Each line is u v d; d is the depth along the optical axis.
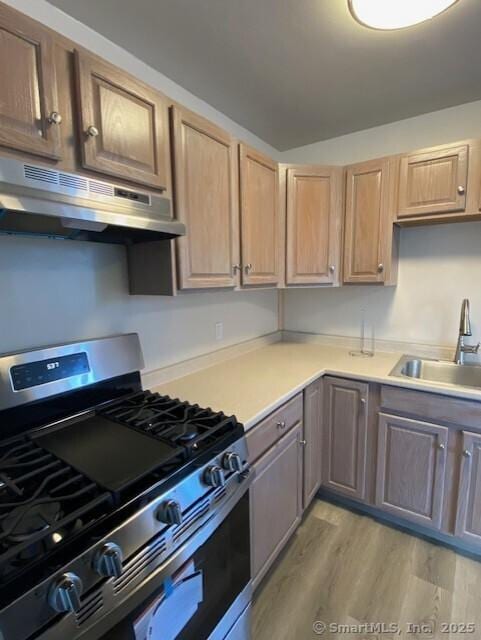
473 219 1.83
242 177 1.62
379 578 1.57
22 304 1.17
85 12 1.24
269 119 2.08
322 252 2.04
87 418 1.22
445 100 1.87
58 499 0.76
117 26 1.31
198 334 1.94
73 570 0.66
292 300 2.70
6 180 0.79
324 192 2.01
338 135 2.31
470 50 1.45
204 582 1.02
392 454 1.80
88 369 1.28
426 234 2.10
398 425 1.76
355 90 1.77
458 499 1.65
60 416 1.19
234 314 2.23
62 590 0.62
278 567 1.64
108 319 1.45
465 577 1.57
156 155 1.18
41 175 0.85
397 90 1.77
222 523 1.10
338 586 1.54
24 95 0.84
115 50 1.42
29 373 1.12
